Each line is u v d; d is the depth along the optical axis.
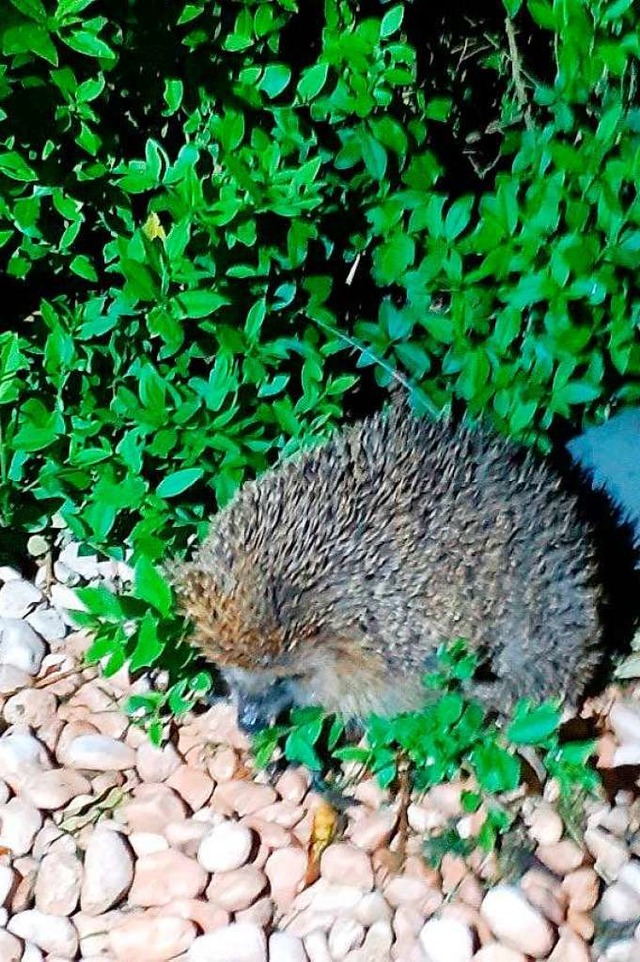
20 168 1.14
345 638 1.11
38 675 1.20
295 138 1.18
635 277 1.17
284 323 1.21
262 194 1.15
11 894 1.09
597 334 1.18
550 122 1.25
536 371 1.19
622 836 1.10
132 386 1.21
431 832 1.10
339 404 1.23
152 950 1.06
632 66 1.16
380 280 1.21
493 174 1.37
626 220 1.14
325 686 1.13
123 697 1.18
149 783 1.14
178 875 1.09
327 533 1.10
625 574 1.20
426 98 1.31
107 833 1.10
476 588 1.10
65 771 1.14
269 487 1.12
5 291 1.26
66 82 1.13
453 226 1.17
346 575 1.10
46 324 1.20
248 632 1.10
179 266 1.13
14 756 1.14
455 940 1.05
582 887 1.07
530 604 1.11
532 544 1.11
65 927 1.07
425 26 1.31
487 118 1.37
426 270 1.18
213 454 1.19
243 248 1.18
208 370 1.22
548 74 1.34
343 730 1.15
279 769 1.14
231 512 1.13
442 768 1.07
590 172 1.15
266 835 1.11
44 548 1.25
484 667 1.12
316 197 1.15
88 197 1.19
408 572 1.10
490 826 1.07
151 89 1.20
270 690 1.13
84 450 1.17
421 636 1.10
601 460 1.23
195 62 1.18
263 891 1.08
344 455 1.12
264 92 1.19
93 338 1.22
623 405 1.25
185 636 1.11
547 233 1.16
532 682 1.12
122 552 1.22
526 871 1.08
